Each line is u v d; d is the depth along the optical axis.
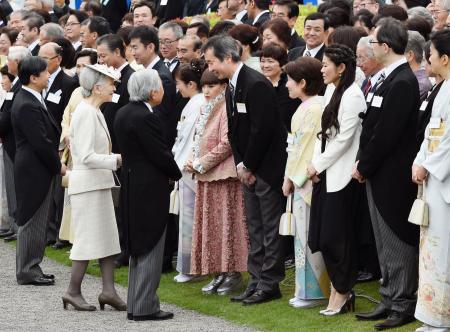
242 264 34.09
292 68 31.62
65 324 30.75
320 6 42.47
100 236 32.19
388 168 28.88
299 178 31.33
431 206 27.41
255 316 31.02
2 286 36.53
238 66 32.78
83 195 32.06
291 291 33.69
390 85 28.75
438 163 27.05
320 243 30.19
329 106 30.14
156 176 30.83
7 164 44.75
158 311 31.17
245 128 32.72
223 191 34.12
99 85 32.41
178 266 36.34
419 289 27.78
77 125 32.16
